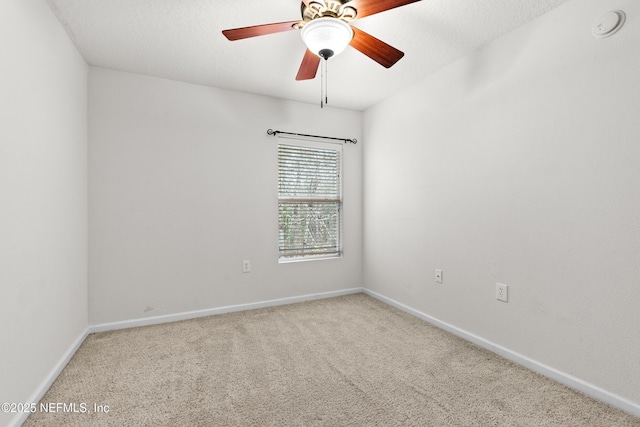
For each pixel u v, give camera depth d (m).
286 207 3.33
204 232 2.91
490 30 2.03
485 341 2.23
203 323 2.71
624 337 1.53
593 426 1.42
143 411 1.54
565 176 1.76
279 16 1.89
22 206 1.48
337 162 3.61
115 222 2.59
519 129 2.00
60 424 1.45
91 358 2.08
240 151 3.06
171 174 2.78
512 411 1.53
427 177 2.75
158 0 1.73
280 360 2.05
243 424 1.44
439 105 2.61
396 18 1.90
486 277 2.23
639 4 1.46
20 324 1.45
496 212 2.15
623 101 1.52
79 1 1.74
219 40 2.15
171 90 2.78
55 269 1.85
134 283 2.65
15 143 1.42
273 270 3.23
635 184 1.49
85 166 2.44
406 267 3.01
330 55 1.68
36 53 1.62
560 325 1.79
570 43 1.72
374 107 3.46
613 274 1.56
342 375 1.87
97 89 2.53
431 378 1.83
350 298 3.47
